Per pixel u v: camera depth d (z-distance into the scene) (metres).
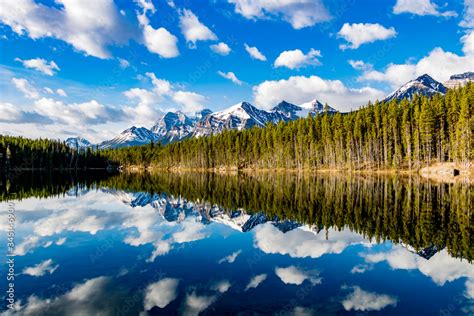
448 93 88.62
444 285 14.11
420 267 16.33
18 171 133.12
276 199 42.91
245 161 144.75
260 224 27.69
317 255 18.55
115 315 11.46
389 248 19.59
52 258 18.27
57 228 26.62
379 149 100.81
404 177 74.31
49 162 149.88
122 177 111.81
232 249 20.11
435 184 55.91
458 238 21.02
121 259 18.06
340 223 26.59
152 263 17.39
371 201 37.16
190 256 18.61
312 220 28.20
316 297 12.92
